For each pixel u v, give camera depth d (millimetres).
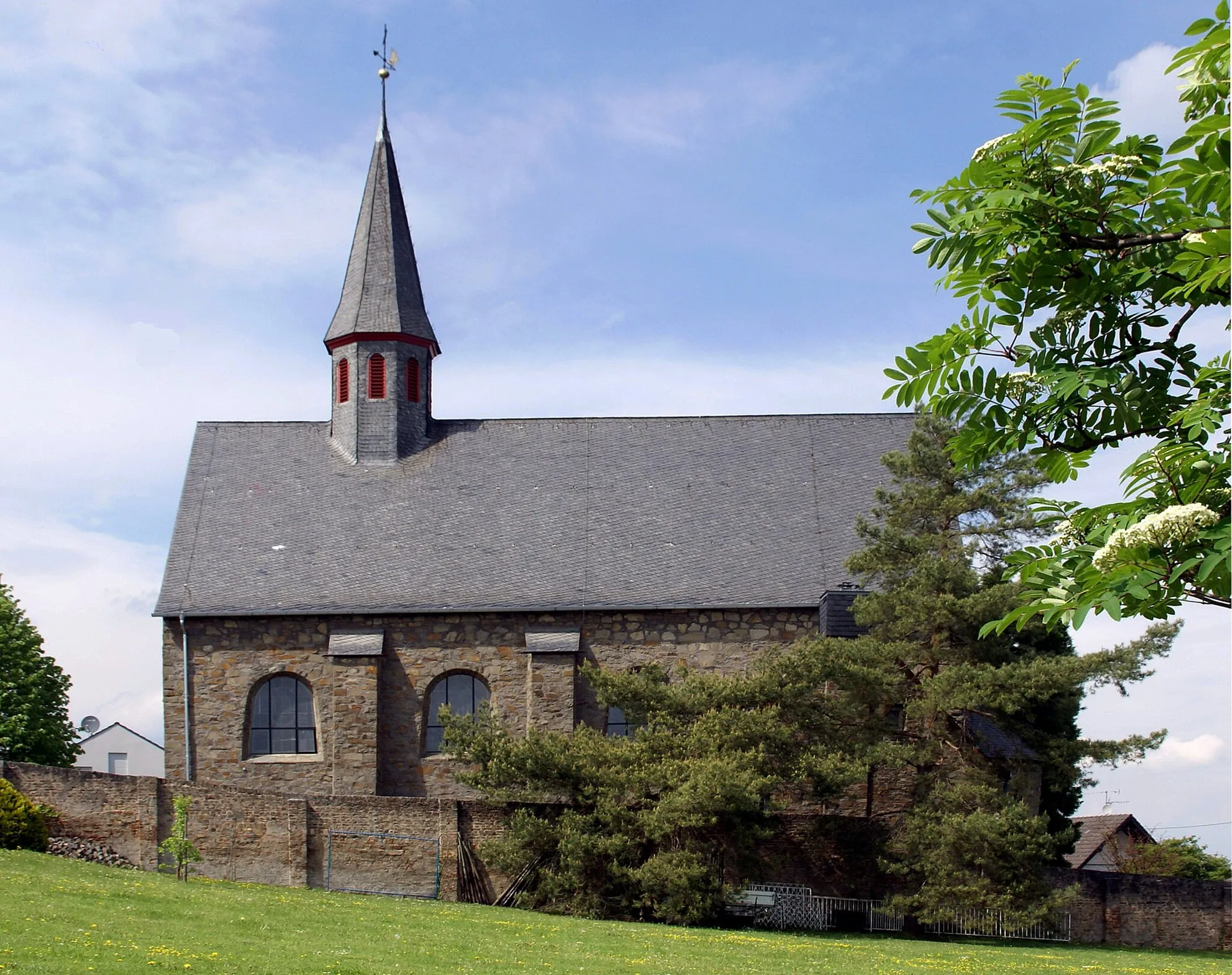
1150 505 7492
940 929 29250
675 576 35188
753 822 27391
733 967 19781
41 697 36094
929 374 9148
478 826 29172
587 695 34000
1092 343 8961
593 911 27031
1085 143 8164
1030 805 29734
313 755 34156
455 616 34562
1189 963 25359
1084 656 26984
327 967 16250
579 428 40094
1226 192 7277
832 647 28266
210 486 38156
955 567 28031
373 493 37969
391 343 39156
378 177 40875
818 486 37844
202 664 34344
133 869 27297
